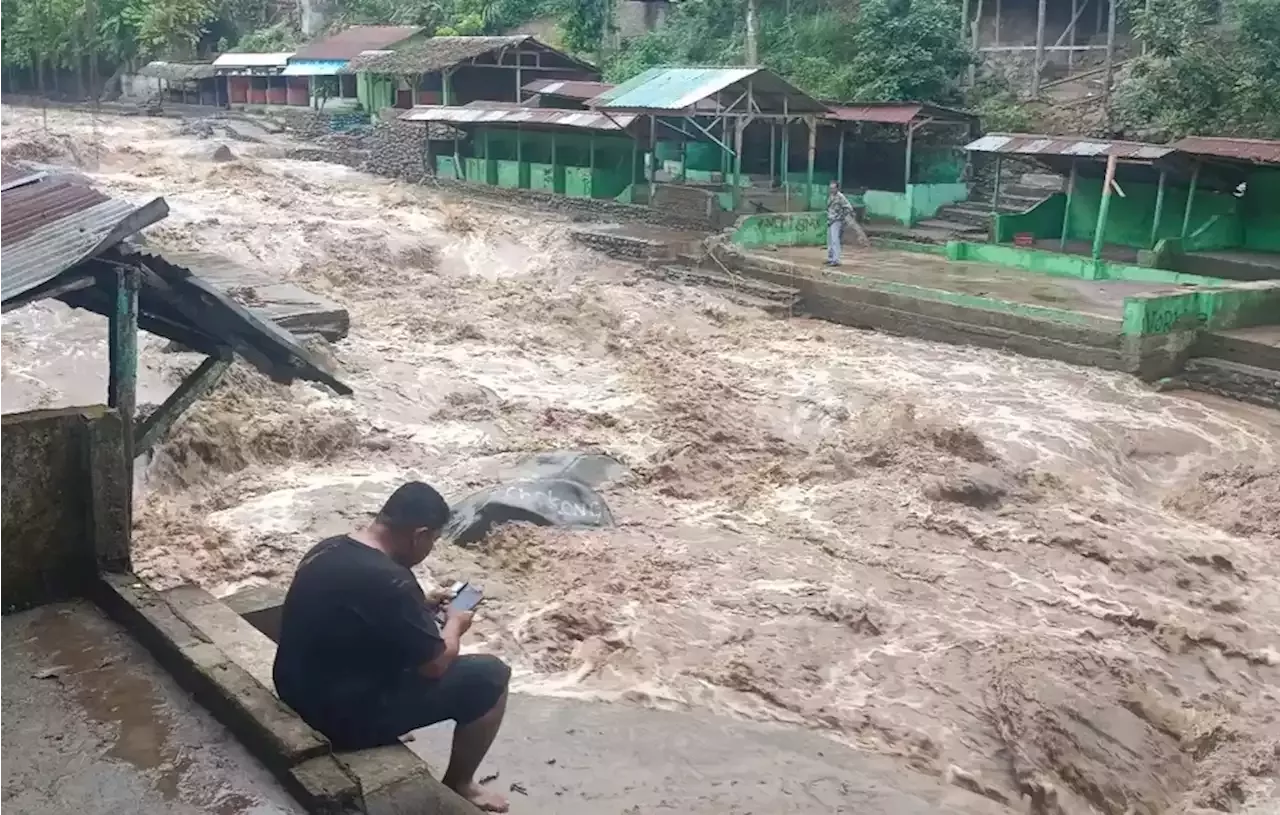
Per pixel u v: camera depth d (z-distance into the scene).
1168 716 9.98
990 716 9.45
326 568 4.97
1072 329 19.95
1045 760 9.10
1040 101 31.25
